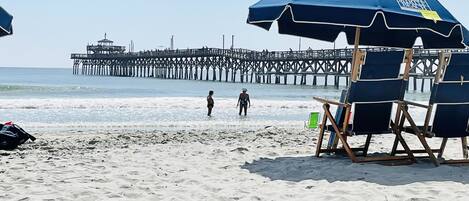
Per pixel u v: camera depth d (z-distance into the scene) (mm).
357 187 5227
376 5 5688
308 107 25531
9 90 39000
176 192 5113
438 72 6086
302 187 5340
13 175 5883
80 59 114812
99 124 15984
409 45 7375
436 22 6012
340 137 6488
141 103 24297
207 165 6727
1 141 8555
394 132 6535
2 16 5020
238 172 6227
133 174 6094
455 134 6379
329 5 5707
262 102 26828
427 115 6285
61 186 5293
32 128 14484
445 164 6543
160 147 8812
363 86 6031
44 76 104438
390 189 5148
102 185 5406
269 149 8406
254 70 66250
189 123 16938
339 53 51312
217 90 47094
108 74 108562
